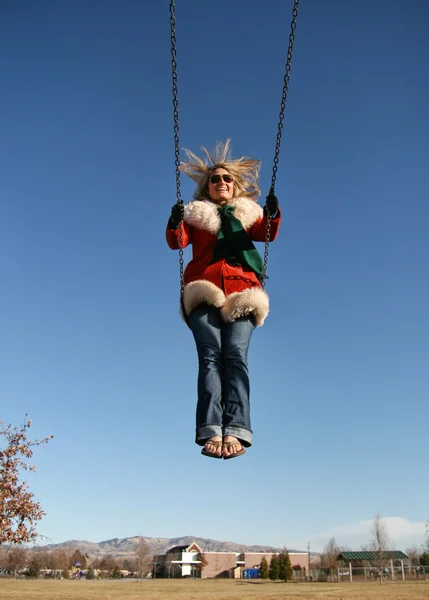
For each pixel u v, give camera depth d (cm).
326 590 3656
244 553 10469
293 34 432
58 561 10050
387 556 6225
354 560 7325
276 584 5547
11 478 1347
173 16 430
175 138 430
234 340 360
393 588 3800
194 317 372
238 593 3325
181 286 397
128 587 4628
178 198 408
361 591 3341
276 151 417
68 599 2400
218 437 326
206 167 446
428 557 7081
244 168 443
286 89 427
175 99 431
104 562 11694
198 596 2916
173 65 429
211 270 378
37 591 3180
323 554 7925
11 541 1295
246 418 337
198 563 10088
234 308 361
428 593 2977
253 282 381
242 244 388
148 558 10394
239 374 349
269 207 403
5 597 2462
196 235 404
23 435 1404
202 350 358
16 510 1325
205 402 337
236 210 409
